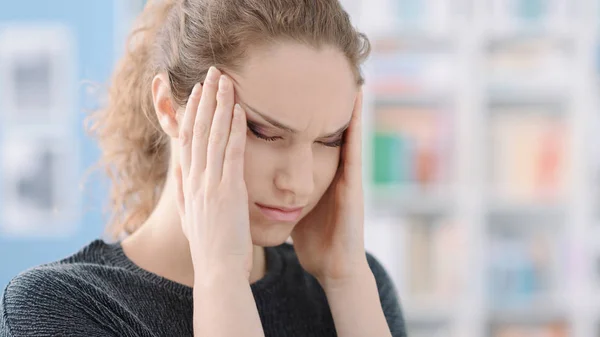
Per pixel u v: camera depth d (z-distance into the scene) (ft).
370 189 8.85
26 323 3.00
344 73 2.94
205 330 2.96
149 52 3.55
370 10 8.87
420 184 8.86
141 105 3.68
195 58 3.06
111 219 4.14
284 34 2.83
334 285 3.49
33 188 10.25
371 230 8.76
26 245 10.28
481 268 8.79
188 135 3.11
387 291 3.96
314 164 3.11
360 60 3.10
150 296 3.26
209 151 3.02
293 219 3.12
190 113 3.09
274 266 3.62
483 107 8.85
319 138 3.01
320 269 3.53
